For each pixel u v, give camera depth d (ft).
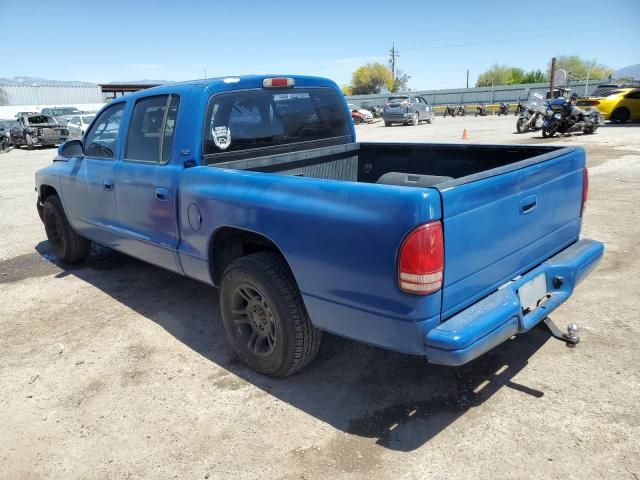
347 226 8.78
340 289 9.18
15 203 33.14
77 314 15.43
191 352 12.84
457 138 59.57
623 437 8.99
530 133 60.39
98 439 9.79
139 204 13.93
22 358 12.94
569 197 11.44
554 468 8.39
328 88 15.81
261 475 8.66
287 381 11.34
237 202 10.74
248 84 13.44
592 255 11.50
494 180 9.00
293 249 9.78
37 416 10.58
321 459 8.93
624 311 13.55
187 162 12.42
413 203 7.97
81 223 17.58
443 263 8.20
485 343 8.53
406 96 95.45
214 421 10.12
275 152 14.32
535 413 9.77
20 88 145.28
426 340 8.34
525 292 9.96
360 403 10.43
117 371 12.11
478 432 9.34
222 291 11.64
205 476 8.73
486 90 155.63
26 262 20.72
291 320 10.41
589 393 10.26
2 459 9.42
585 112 53.31
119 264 19.86
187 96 12.61
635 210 23.02
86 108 116.67
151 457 9.24
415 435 9.39
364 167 16.58
